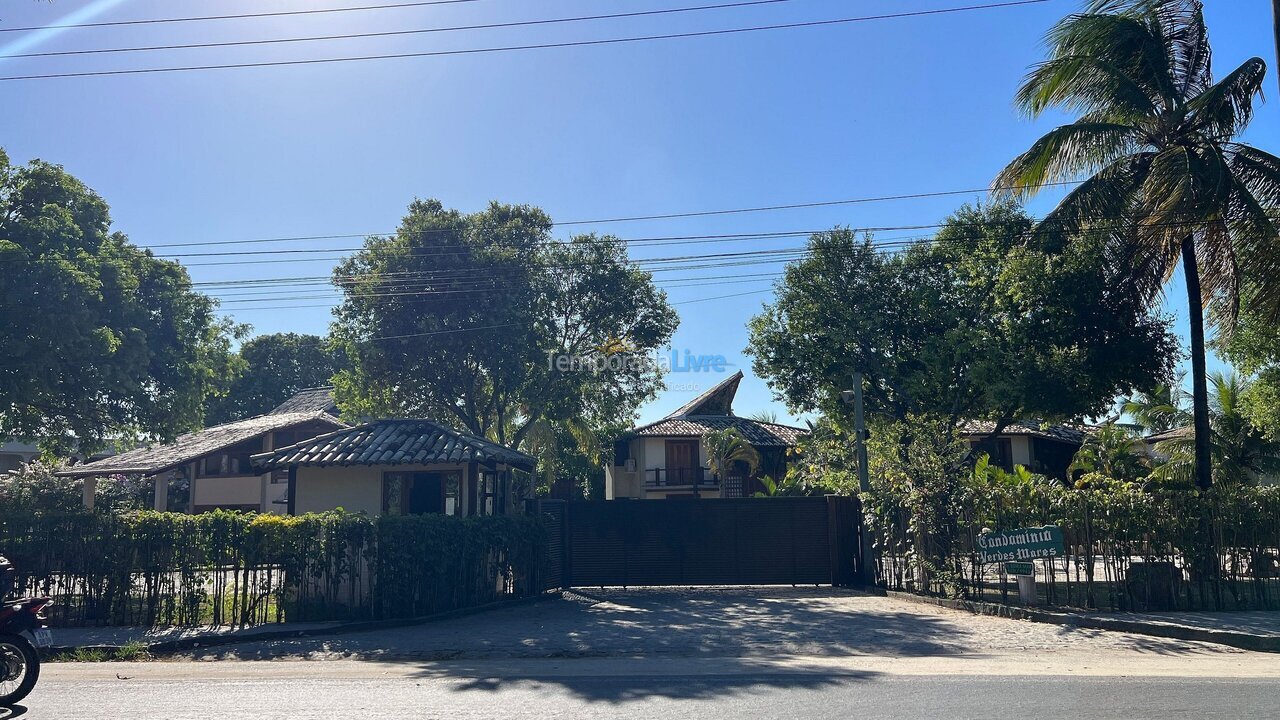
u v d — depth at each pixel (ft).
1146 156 57.57
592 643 39.06
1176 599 44.42
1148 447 116.98
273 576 46.19
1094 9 58.65
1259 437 87.10
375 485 59.11
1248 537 44.55
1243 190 52.60
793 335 81.15
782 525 66.18
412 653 37.32
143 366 62.80
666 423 149.18
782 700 25.43
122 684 29.96
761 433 143.84
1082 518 45.96
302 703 25.99
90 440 67.26
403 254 98.58
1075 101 59.52
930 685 27.58
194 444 117.39
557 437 108.47
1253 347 66.33
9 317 52.90
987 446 128.67
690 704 25.03
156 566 46.03
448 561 48.98
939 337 74.43
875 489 60.18
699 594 61.21
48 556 46.14
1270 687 26.96
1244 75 54.49
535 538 60.13
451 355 99.04
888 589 59.62
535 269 100.27
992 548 48.03
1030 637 38.93
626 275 102.68
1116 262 61.11
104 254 62.49
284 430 121.39
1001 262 68.69
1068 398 64.95
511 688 27.96
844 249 79.05
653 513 66.49
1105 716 23.00
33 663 27.02
